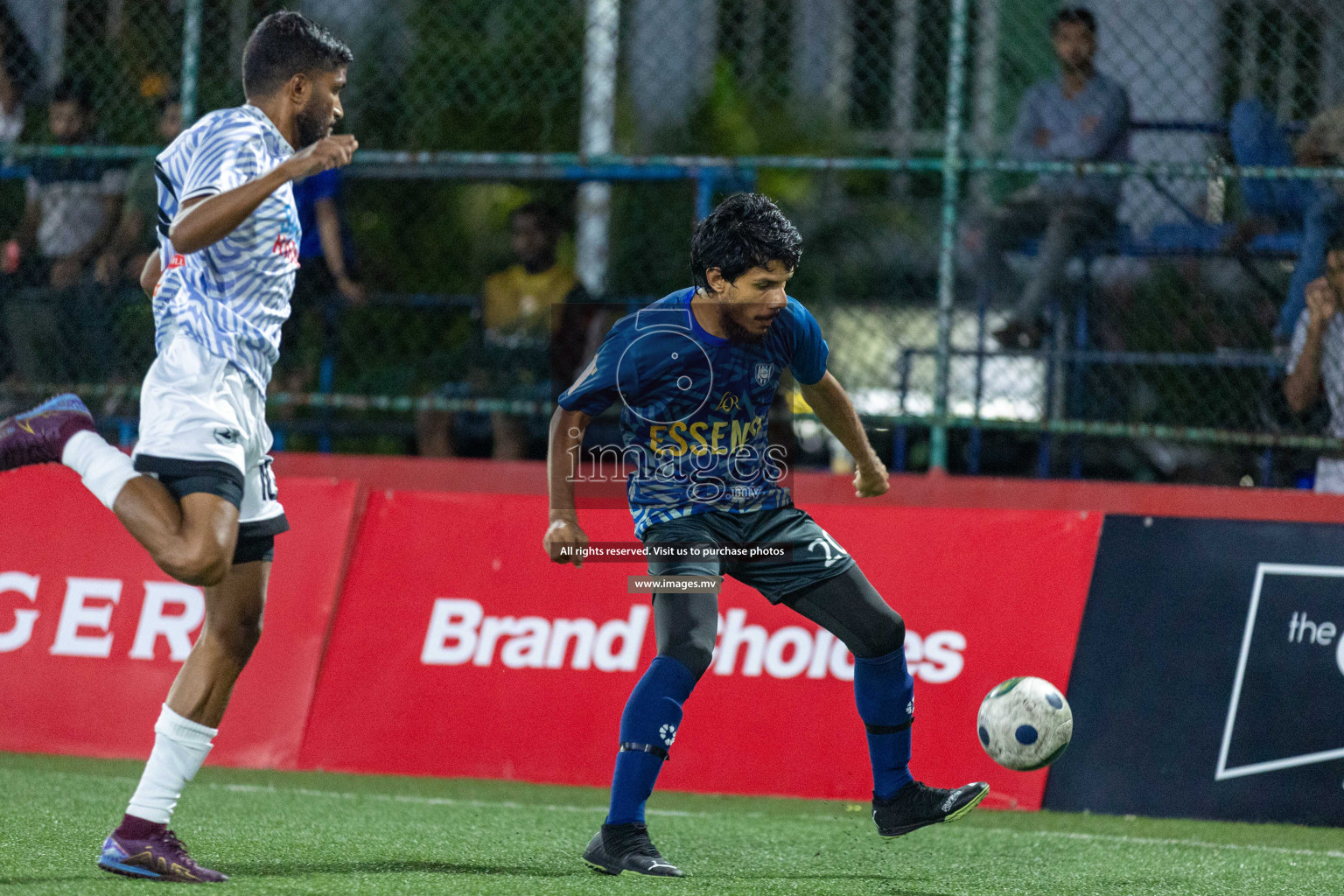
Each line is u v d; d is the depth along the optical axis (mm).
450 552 20016
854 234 34406
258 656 19766
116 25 25750
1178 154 27984
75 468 11469
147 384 11914
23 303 24922
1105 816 17828
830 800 18312
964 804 13047
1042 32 31406
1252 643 18234
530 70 31891
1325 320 21828
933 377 28484
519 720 19109
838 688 18703
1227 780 17828
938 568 19141
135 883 11633
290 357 28422
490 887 11906
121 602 20156
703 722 18781
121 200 24891
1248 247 23422
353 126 31328
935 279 32812
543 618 19500
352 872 12523
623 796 12609
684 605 12852
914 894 12273
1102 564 18797
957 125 21656
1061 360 24172
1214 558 18609
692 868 13336
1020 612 18766
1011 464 26141
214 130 11844
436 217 29969
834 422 13914
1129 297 24750
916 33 31719
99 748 19594
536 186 28531
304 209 24906
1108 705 18266
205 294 12000
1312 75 24203
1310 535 18469
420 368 28734
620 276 28625
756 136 36281
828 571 13070
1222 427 24109
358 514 20469
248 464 12266
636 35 35656
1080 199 24297
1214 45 26000
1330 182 22156
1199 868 14078
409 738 19219
